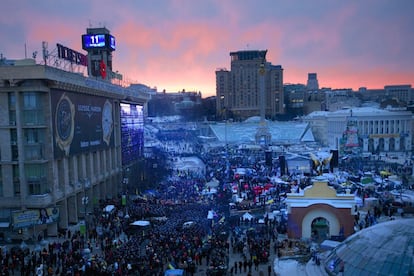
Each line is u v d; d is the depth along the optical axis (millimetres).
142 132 116812
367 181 82250
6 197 60875
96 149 81312
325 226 55844
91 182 77875
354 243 30359
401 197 69938
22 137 60938
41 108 61688
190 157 161250
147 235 54781
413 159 132125
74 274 40406
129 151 102875
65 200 66438
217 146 193625
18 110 60500
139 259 44094
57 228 61656
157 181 102938
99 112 83375
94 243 54750
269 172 103562
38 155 61469
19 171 60750
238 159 130250
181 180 99812
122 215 67062
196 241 50156
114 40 113500
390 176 92375
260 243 50344
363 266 27750
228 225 59969
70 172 70375
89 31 108875
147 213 65875
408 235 28000
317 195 56188
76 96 72062
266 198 75062
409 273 25609
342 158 125750
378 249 28109
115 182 92688
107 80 97688
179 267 43188
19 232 58406
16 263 45031
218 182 90125
